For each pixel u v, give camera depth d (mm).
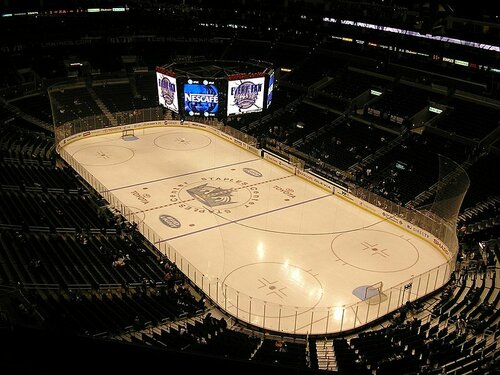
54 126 47312
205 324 22531
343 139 48312
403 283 27656
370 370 19016
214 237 33062
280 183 42562
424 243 33781
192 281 27750
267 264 30172
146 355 3836
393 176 41719
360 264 30719
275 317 25047
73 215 32875
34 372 3631
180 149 49250
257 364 4082
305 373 4215
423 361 19344
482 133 44750
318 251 32031
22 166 39625
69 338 3846
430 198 38250
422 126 47969
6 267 23438
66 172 41156
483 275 28094
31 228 28938
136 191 39469
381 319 25328
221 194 39719
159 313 23031
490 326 22375
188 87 38062
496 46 47594
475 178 40000
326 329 23531
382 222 36469
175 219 35250
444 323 23969
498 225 33188
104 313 21391
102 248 28750
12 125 48688
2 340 3799
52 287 22906
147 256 29172
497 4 48188
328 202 39438
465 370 17969
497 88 48281
